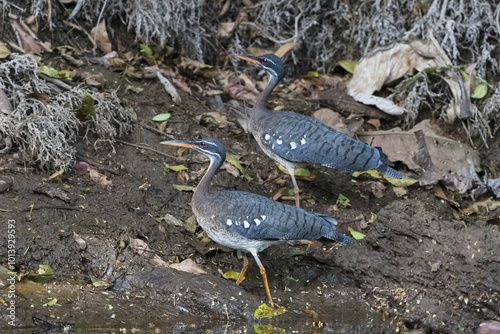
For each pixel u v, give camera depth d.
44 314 11.26
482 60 16.80
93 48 16.03
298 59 17.66
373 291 12.52
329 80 17.02
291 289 12.55
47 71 14.62
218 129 15.34
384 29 17.22
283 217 11.88
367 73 16.58
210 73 16.69
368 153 13.66
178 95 15.53
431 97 16.45
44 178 13.17
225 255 12.82
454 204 14.70
